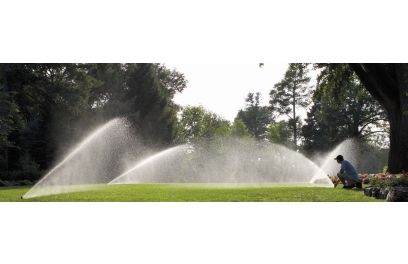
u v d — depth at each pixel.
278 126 65.50
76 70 47.78
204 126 75.12
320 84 31.31
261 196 14.56
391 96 25.36
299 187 20.28
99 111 52.69
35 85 44.28
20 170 42.12
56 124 47.12
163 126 57.56
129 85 57.53
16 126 42.91
